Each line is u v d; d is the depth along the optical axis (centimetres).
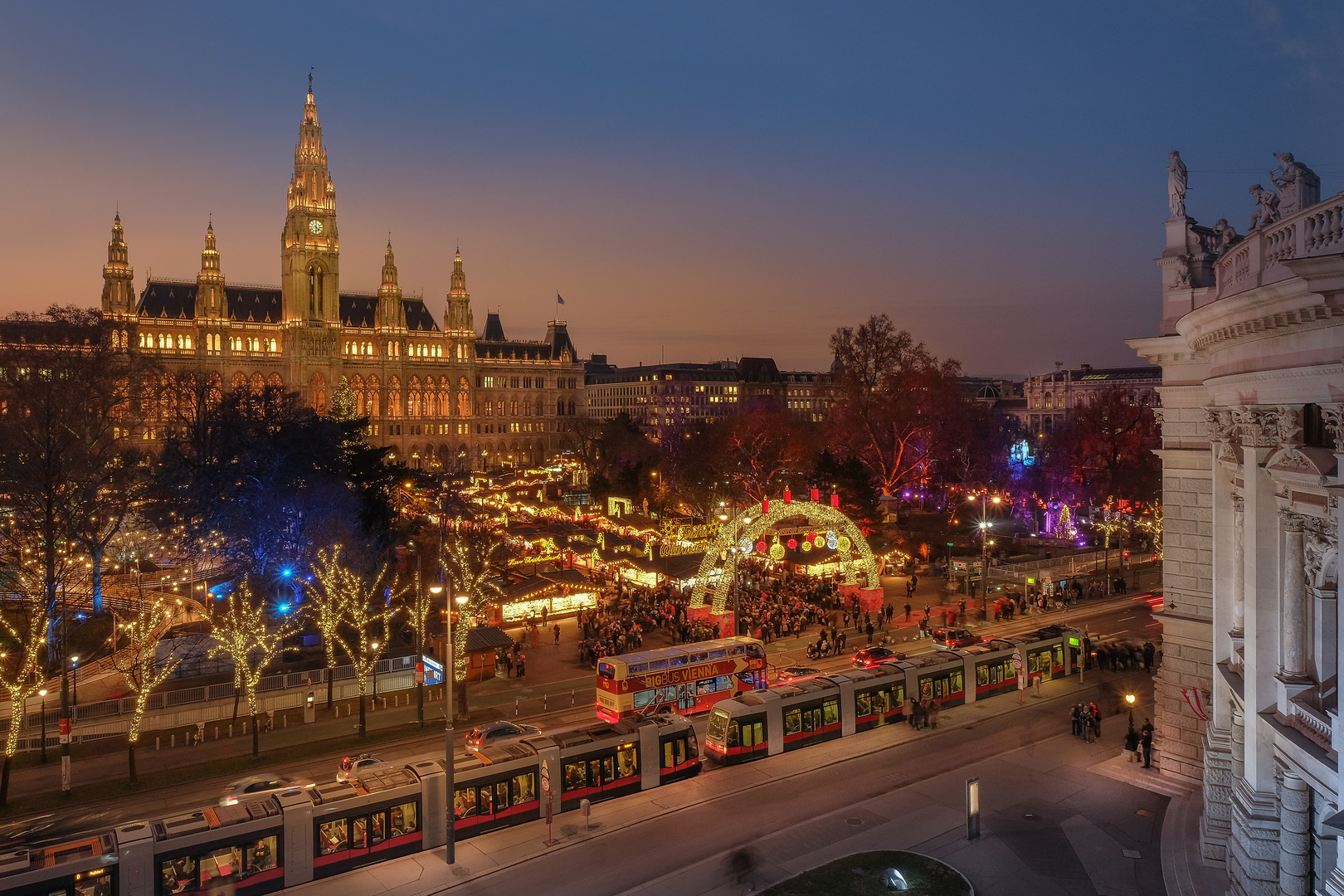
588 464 19075
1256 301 2086
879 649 5578
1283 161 2195
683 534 10044
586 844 3275
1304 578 2220
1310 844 2253
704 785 3844
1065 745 4288
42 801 3634
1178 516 3675
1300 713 2150
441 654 5594
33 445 5288
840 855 3127
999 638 6225
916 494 12812
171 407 9956
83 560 6384
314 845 2997
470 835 3328
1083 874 2964
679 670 4728
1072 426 15412
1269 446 2302
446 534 6981
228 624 5519
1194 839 3153
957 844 3206
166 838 2758
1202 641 3625
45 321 6512
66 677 3869
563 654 6150
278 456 6931
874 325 11431
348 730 4594
